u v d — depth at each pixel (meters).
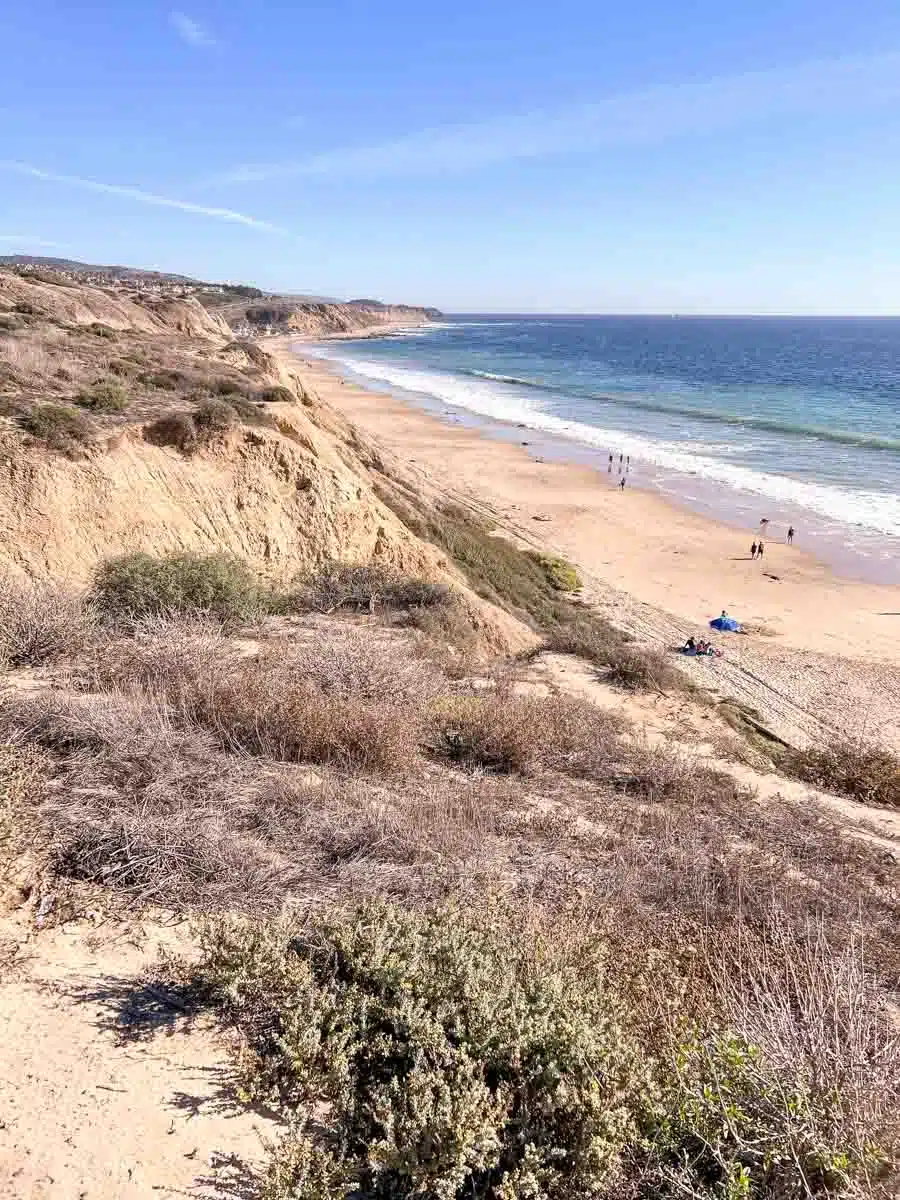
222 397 18.53
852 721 17.59
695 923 5.07
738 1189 2.58
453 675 11.36
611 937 4.70
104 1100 2.93
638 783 8.15
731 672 20.03
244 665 8.34
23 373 16.45
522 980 3.77
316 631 11.17
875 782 11.40
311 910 4.31
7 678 7.09
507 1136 2.97
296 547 16.12
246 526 15.45
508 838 6.02
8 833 4.32
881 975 5.00
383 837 5.25
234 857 4.61
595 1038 3.30
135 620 9.81
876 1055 3.49
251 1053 3.25
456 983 3.57
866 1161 2.81
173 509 14.42
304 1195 2.59
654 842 6.48
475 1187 2.74
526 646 16.59
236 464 15.98
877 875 6.81
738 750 11.74
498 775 7.61
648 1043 3.69
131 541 13.38
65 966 3.63
